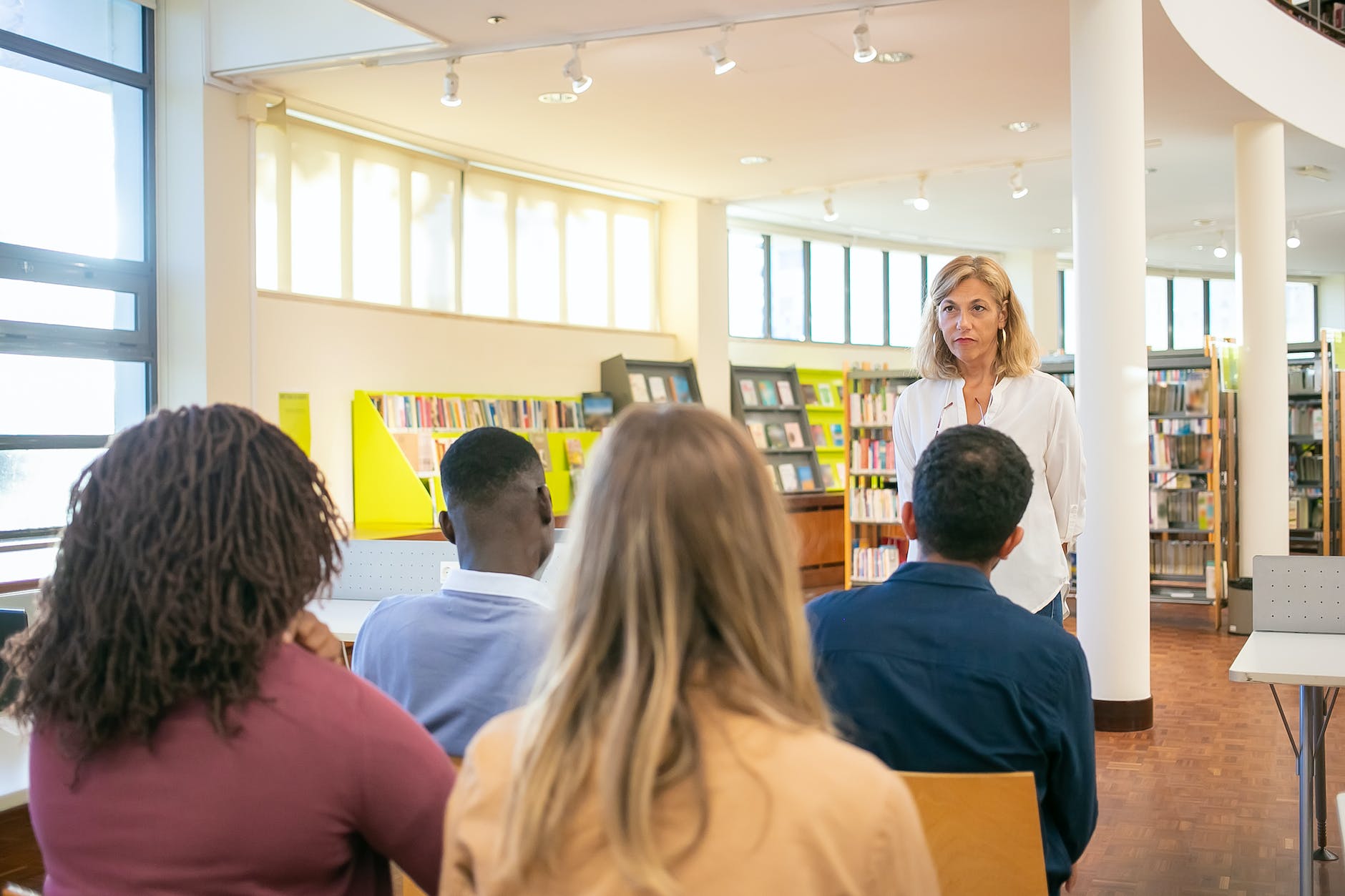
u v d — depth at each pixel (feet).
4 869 12.26
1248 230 27.25
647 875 2.50
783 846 2.59
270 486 3.76
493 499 6.26
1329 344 30.83
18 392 20.03
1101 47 17.66
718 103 25.07
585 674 2.78
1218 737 17.70
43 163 20.42
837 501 37.04
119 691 3.54
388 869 4.25
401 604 6.31
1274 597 11.41
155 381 22.21
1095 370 17.81
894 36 20.92
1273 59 26.30
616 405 33.14
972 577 5.73
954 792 5.32
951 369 9.63
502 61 21.80
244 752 3.59
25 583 17.11
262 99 23.35
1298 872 11.99
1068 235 43.70
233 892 3.62
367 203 27.22
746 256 41.14
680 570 2.81
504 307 31.07
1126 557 17.90
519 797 2.72
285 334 24.72
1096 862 12.37
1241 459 27.25
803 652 2.94
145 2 21.94
